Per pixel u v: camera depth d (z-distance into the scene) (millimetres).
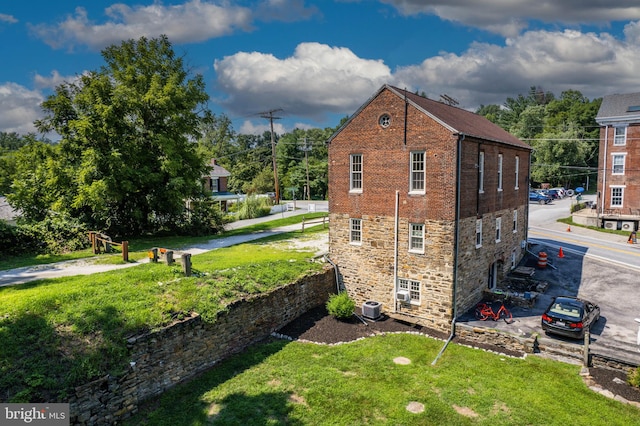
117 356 11977
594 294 22469
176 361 13711
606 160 42156
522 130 86000
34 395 10250
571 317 16578
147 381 12734
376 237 21203
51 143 34188
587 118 85562
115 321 12992
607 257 29312
